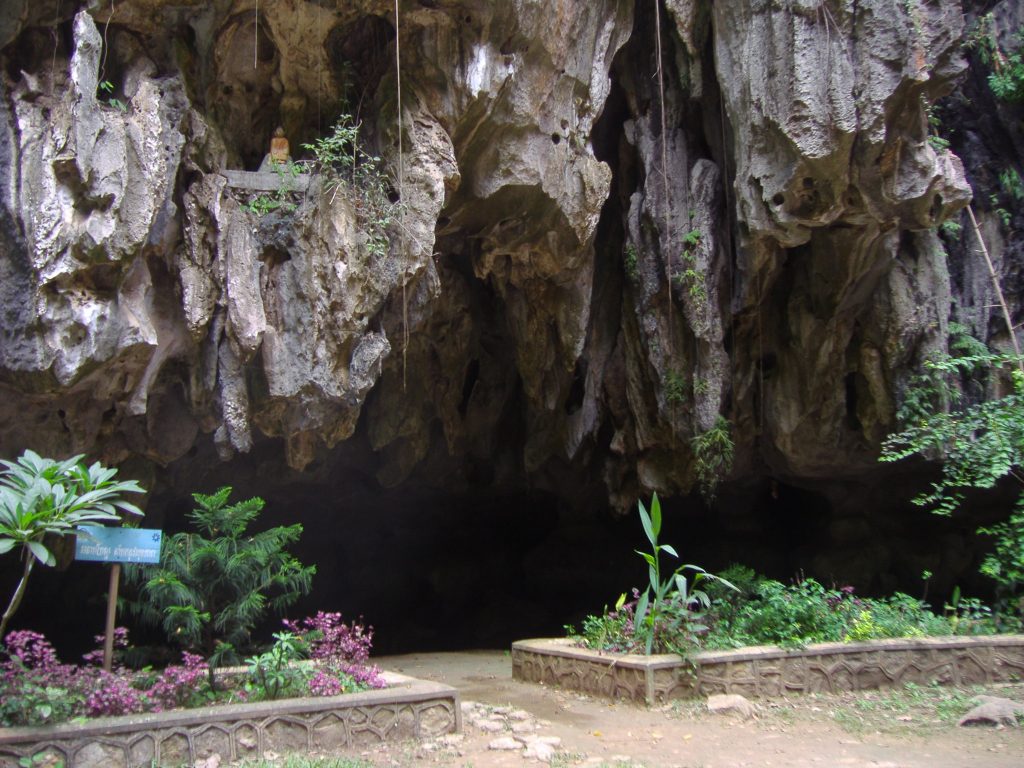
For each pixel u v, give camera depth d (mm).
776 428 12727
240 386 8883
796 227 10586
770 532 15859
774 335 12609
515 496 16188
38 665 5418
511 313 12500
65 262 7250
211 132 8875
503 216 10664
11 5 7664
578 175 10656
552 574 16578
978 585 14383
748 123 10484
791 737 6086
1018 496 13406
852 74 9578
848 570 14273
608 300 13273
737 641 7871
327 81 9609
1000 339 12648
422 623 16266
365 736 5574
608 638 8055
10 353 7465
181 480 12016
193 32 8836
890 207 10250
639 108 12484
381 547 16688
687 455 12516
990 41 12562
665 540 16328
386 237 9172
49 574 12359
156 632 8250
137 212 7633
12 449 8359
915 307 11797
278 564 6379
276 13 8914
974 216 12969
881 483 14133
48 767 4570
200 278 8570
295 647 6164
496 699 7605
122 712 5055
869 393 12211
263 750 5203
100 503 5297
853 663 7797
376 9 9188
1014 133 12875
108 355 7719
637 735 6102
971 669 8234
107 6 8094
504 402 14289
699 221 11820
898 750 5727
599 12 10555
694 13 11234
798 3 9719
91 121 7387
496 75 9523
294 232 8859
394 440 13430
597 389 13203
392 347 10977
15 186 7488
